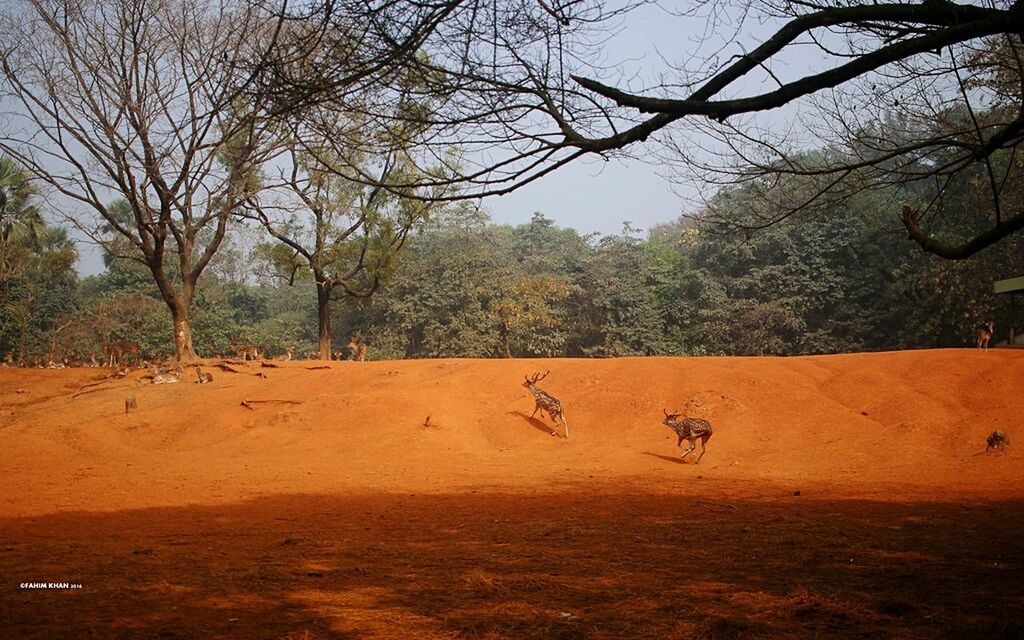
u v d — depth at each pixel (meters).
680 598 6.53
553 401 22.28
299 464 19.70
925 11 5.36
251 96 5.36
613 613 6.04
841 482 15.86
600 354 67.25
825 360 26.19
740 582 7.14
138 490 15.73
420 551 8.99
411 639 5.37
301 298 93.38
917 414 21.22
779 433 21.12
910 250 55.75
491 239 72.38
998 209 5.55
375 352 64.19
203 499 14.41
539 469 18.38
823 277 59.19
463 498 14.13
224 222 32.97
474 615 6.00
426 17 5.10
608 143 5.55
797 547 8.99
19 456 20.84
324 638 5.40
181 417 25.17
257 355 38.22
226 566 8.13
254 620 5.90
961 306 49.12
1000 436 18.39
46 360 43.75
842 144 7.27
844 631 5.47
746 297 63.66
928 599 6.40
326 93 5.33
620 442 21.47
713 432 21.47
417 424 22.80
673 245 84.38
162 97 21.80
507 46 5.61
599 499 13.77
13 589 7.05
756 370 24.91
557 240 91.75
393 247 41.03
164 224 30.83
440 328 64.69
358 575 7.61
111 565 8.25
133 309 62.66
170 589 7.00
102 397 28.56
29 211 51.25
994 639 5.23
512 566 8.02
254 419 24.67
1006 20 4.95
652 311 66.38
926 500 13.21
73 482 16.94
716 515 11.82
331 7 5.12
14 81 26.45
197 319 65.94
